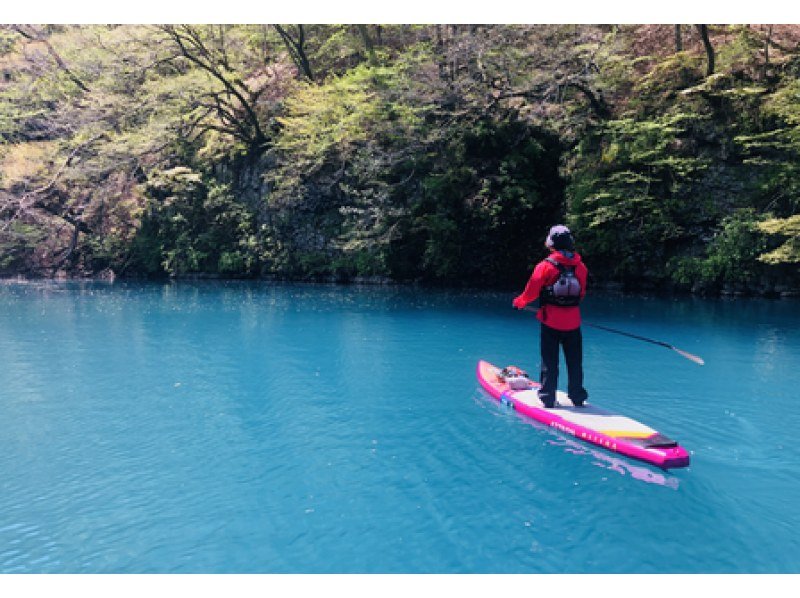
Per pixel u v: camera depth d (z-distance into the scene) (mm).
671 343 9984
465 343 10422
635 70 19297
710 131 16625
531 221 19391
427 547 3805
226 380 8125
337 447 5531
